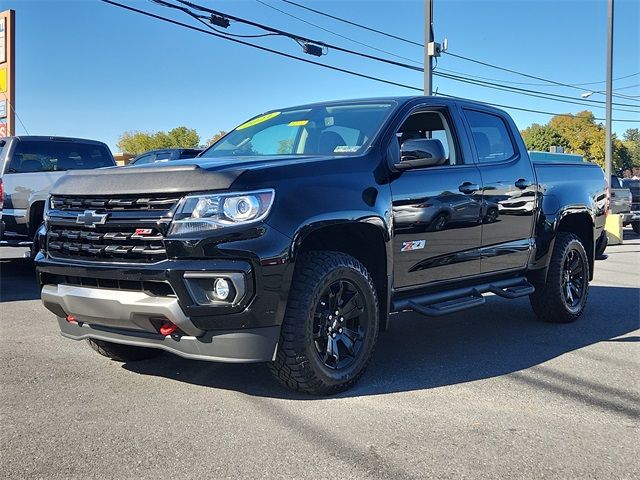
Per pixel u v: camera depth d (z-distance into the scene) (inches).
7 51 876.6
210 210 145.6
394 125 192.7
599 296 334.0
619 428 148.1
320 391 163.8
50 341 222.5
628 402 166.1
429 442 138.1
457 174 206.2
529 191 238.2
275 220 149.6
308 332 155.9
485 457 131.1
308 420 149.5
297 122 212.2
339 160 172.6
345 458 129.6
